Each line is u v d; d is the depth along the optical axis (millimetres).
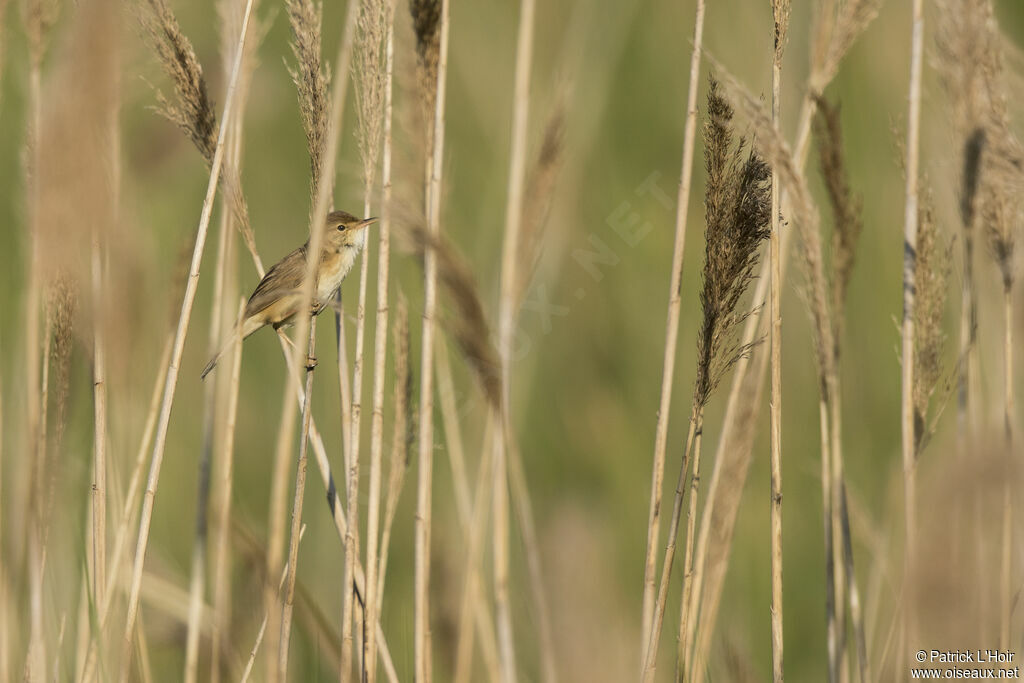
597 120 17391
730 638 11125
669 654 12102
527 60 9672
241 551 12094
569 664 8859
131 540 10414
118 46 7398
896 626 9320
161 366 10273
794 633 13273
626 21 18141
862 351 15648
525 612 12117
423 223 7719
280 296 10367
